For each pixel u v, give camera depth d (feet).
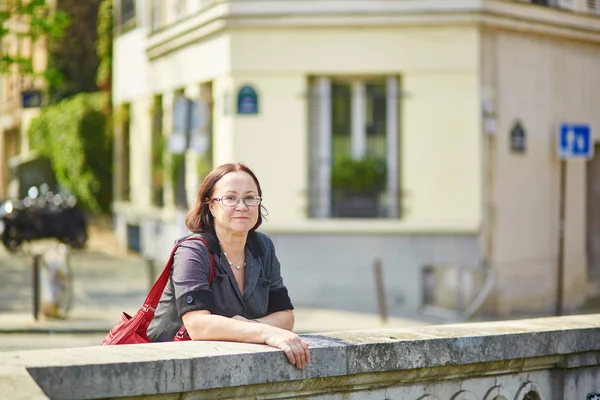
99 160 107.14
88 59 119.44
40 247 99.09
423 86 61.62
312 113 63.00
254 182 16.02
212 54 67.00
